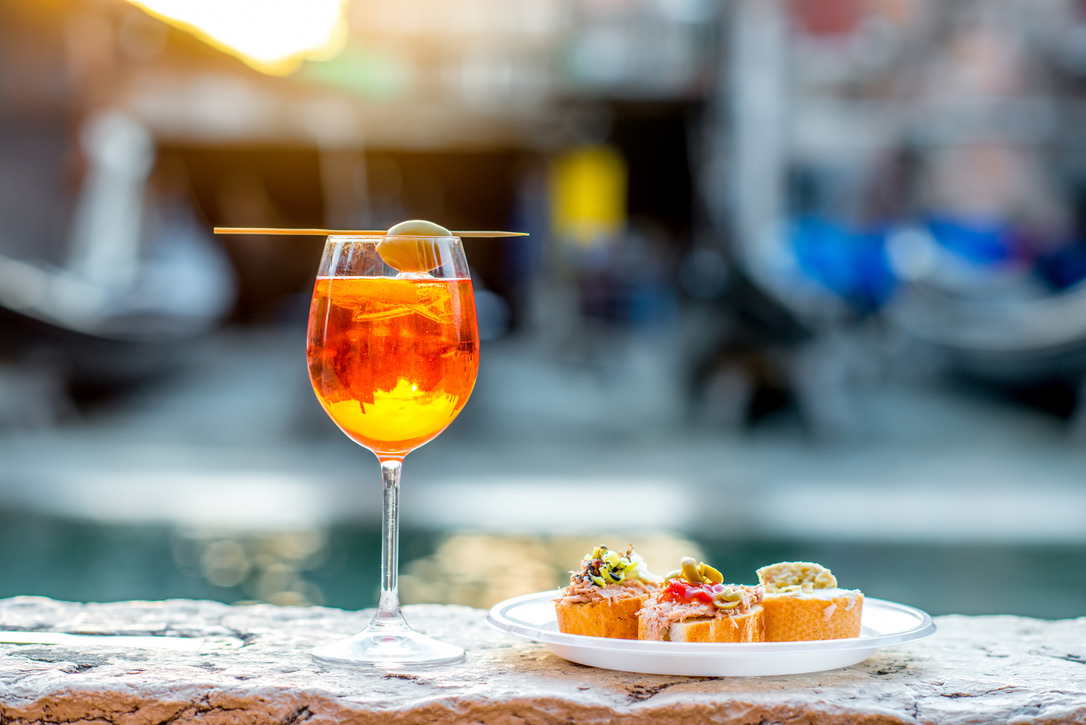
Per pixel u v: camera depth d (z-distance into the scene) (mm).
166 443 9102
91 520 5883
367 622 1203
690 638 951
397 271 1011
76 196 13227
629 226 13602
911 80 13805
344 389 1011
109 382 10883
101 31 12469
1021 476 7574
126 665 997
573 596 1021
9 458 8242
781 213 13070
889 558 4996
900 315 11531
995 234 13094
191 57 12188
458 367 1035
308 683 926
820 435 9469
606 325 13414
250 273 13305
